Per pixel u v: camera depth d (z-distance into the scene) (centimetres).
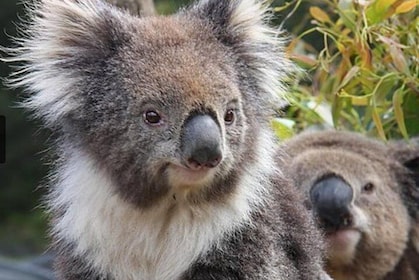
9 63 706
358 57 716
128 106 499
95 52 523
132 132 498
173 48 517
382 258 690
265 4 642
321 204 658
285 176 619
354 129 790
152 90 494
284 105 636
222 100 498
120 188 509
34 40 548
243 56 542
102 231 520
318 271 575
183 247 519
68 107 521
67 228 532
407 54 716
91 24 530
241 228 521
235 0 553
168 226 520
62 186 536
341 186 664
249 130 523
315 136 730
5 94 1838
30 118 742
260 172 534
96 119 511
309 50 812
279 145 666
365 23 680
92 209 520
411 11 702
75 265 532
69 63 528
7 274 1127
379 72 723
